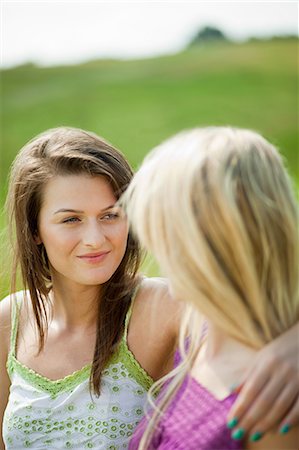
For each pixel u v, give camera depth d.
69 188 2.36
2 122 20.17
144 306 2.53
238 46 24.20
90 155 2.39
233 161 1.78
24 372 2.57
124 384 2.48
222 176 1.75
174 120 19.50
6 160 17.44
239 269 1.76
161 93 21.25
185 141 1.85
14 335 2.65
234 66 22.34
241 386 1.81
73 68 23.66
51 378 2.54
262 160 1.82
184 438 1.87
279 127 18.88
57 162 2.39
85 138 2.45
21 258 2.57
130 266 2.56
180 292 1.82
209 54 23.83
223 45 24.72
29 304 2.66
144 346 2.51
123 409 2.46
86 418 2.46
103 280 2.40
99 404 2.46
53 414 2.49
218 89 21.25
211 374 1.91
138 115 19.94
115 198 2.39
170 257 1.80
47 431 2.49
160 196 1.81
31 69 23.66
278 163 1.86
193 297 1.79
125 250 2.52
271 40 24.17
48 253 2.45
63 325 2.59
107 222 2.39
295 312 1.84
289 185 1.85
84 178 2.37
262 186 1.79
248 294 1.78
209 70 22.44
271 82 21.16
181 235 1.78
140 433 2.12
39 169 2.42
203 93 21.11
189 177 1.77
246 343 1.84
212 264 1.76
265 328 1.80
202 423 1.85
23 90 22.36
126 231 2.42
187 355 2.05
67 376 2.50
